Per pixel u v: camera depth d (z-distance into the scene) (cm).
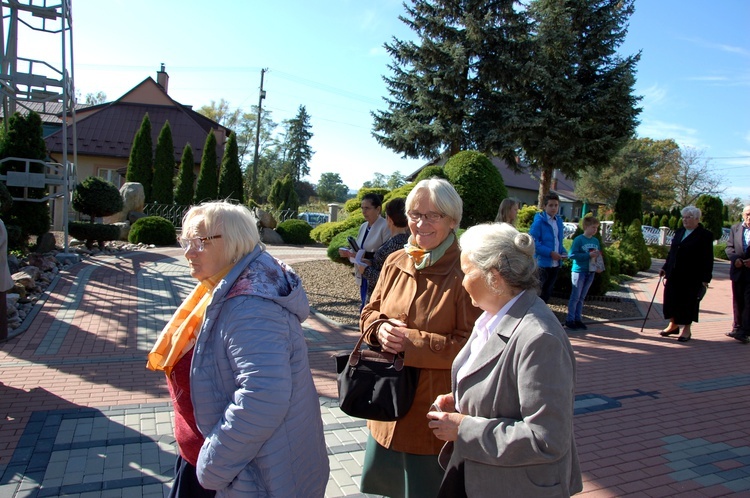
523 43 2228
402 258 254
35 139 1188
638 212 2178
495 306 186
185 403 201
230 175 2433
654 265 1877
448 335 226
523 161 2816
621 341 743
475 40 2214
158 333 658
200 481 178
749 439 435
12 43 1260
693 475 371
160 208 2252
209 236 191
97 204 1348
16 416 407
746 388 565
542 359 166
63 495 307
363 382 226
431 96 2280
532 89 2489
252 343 175
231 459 172
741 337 769
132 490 315
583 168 2545
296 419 188
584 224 789
